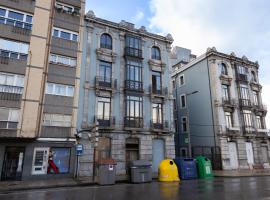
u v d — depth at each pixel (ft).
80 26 69.26
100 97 68.08
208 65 93.81
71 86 64.28
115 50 73.51
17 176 54.03
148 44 80.59
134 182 49.88
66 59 65.36
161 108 77.51
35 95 58.44
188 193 34.78
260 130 95.20
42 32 62.69
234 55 98.22
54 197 32.86
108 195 34.01
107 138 66.03
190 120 98.32
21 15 61.52
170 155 74.02
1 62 56.70
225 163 81.87
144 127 71.77
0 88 55.62
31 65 59.52
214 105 87.81
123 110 69.82
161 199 30.22
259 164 90.17
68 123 61.67
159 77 80.43
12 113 55.52
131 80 72.74
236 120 90.12
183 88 106.11
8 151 54.49
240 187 40.81
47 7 65.16
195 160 60.29
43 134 57.82
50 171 56.80
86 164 60.54
